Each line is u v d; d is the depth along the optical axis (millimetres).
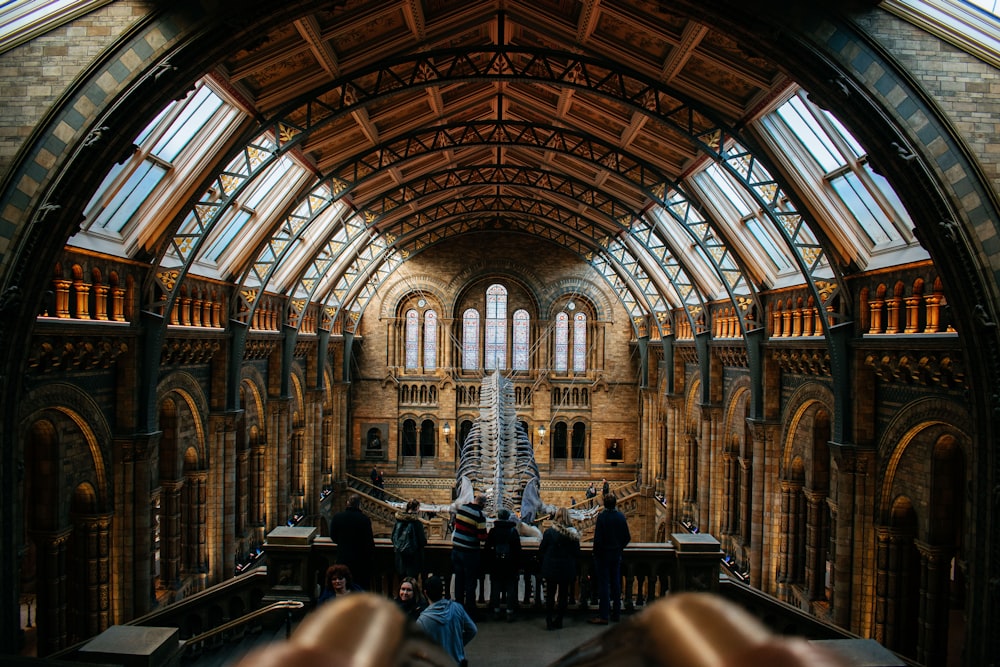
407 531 12500
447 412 48969
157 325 18500
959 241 12242
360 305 48625
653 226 30297
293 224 27078
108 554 17797
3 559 12039
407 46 18141
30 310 12289
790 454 24000
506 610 12906
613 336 49094
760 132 17703
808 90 12898
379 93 18562
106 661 7910
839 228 17984
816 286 19344
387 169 25203
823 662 846
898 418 17219
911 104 12273
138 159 15453
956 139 12242
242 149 18031
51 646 16203
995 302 12242
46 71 12086
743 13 12445
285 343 30453
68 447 16469
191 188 17828
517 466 28672
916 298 16016
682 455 37531
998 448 12344
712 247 26750
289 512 33969
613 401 49094
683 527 36500
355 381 49125
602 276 44500
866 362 18016
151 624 11938
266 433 29594
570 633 12328
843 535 18500
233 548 24375
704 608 1003
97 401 17203
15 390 12344
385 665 942
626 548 13484
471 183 33281
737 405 29656
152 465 18625
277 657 923
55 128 12031
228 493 24109
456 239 48969
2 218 11844
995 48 12133
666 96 19453
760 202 18734
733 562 28375
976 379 12641
